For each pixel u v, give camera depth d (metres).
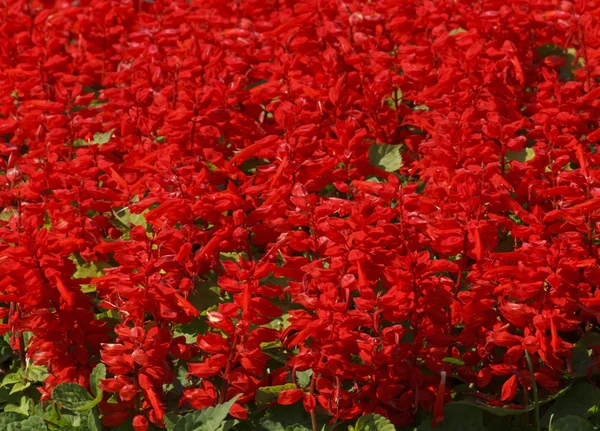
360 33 6.10
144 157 5.20
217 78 5.72
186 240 4.66
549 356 4.21
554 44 6.86
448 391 4.40
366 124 5.95
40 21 6.68
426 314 4.23
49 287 4.27
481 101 5.39
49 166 5.09
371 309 4.10
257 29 6.52
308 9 6.32
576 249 4.06
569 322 4.10
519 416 4.47
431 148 5.06
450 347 4.52
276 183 4.77
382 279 4.29
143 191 5.26
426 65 5.77
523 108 6.01
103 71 7.03
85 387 4.50
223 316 4.03
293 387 4.23
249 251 4.71
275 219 4.71
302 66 5.98
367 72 5.90
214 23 6.49
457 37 6.16
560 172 4.77
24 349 4.91
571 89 5.27
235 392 4.30
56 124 5.60
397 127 5.91
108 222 5.29
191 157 5.15
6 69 6.21
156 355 4.12
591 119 5.34
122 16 7.20
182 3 6.95
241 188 4.78
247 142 5.56
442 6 6.26
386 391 4.17
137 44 6.37
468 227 4.20
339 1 6.80
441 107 5.35
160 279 4.11
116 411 4.32
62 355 4.39
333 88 5.40
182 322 4.29
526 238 4.36
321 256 4.74
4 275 4.31
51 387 4.48
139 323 4.23
